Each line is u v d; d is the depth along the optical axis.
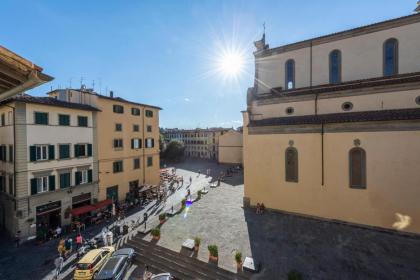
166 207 30.09
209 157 94.38
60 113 24.53
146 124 37.56
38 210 22.42
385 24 18.31
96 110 27.95
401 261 13.00
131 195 33.34
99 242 19.95
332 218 18.25
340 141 17.88
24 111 21.50
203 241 16.50
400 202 15.83
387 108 17.36
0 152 23.83
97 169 28.53
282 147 20.45
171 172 60.81
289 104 21.52
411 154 15.49
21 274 15.99
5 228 23.28
